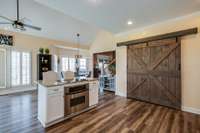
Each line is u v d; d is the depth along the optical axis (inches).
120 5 117.6
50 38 273.7
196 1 109.1
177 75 143.3
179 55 141.8
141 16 142.6
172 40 147.6
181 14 135.9
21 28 140.4
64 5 119.0
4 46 213.2
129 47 195.3
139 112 134.9
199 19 129.3
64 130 97.0
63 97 114.7
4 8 167.3
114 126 103.7
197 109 129.9
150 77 168.9
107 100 183.0
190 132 94.0
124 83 204.8
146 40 170.6
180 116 124.0
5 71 214.2
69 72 141.8
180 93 141.1
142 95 178.5
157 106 154.8
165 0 107.7
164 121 112.8
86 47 341.1
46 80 114.3
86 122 111.1
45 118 101.1
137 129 98.7
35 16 195.8
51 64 270.2
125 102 172.9
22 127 100.4
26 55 239.9
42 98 107.7
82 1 111.2
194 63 132.0
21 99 179.5
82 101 134.7
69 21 234.4
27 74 240.7
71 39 298.7
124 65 204.2
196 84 130.8
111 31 201.0
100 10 128.8
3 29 212.2
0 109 139.2
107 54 312.7
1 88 209.6
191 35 134.1
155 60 163.3
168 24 152.4
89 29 280.1
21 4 167.6
